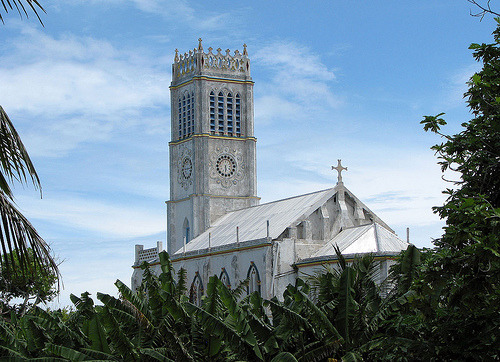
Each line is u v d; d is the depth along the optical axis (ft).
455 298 107.65
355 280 175.22
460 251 104.99
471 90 120.98
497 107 116.78
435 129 118.93
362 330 165.68
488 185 115.34
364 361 164.86
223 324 156.56
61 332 177.78
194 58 495.00
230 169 483.10
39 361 145.38
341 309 166.81
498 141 116.26
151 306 166.61
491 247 95.76
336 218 355.97
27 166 81.87
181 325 165.68
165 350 162.50
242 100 493.77
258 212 416.26
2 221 81.46
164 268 178.70
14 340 172.45
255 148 490.08
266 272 338.75
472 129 119.03
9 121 80.43
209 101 487.20
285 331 165.99
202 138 477.36
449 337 115.65
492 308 105.19
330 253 321.32
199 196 471.21
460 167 116.88
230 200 479.82
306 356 164.66
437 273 106.93
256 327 163.94
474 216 99.09
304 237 345.51
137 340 168.66
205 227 469.98
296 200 383.24
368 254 186.80
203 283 387.14
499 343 108.27
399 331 134.82
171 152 497.46
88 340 181.78
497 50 123.24
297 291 166.09
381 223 360.69
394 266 169.27
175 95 504.84
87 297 197.77
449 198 116.57
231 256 367.25
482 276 103.04
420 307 115.96
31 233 83.97
